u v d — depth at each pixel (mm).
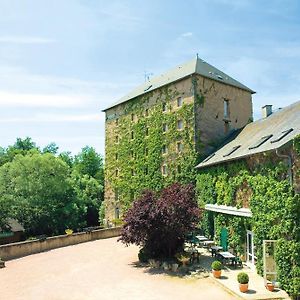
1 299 15727
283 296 15180
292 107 23203
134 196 36250
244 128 29234
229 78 34438
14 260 23578
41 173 40656
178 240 21672
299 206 15750
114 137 40188
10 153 57562
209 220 25625
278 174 16844
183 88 31250
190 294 15703
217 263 17750
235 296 15266
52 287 17266
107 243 29453
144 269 20078
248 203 20172
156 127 33719
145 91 35469
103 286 17188
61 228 42188
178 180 30609
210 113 31094
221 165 23906
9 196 37156
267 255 16578
